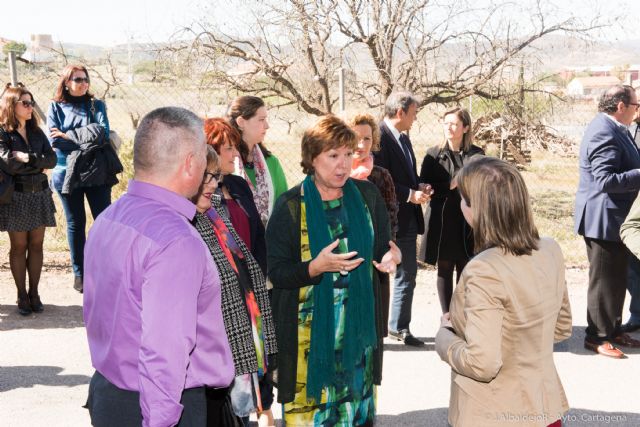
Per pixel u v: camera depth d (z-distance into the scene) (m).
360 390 3.24
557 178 15.02
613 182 4.91
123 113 10.15
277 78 9.17
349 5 8.86
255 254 3.56
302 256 3.18
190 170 2.28
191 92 9.40
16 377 4.75
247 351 2.72
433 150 5.59
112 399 2.24
